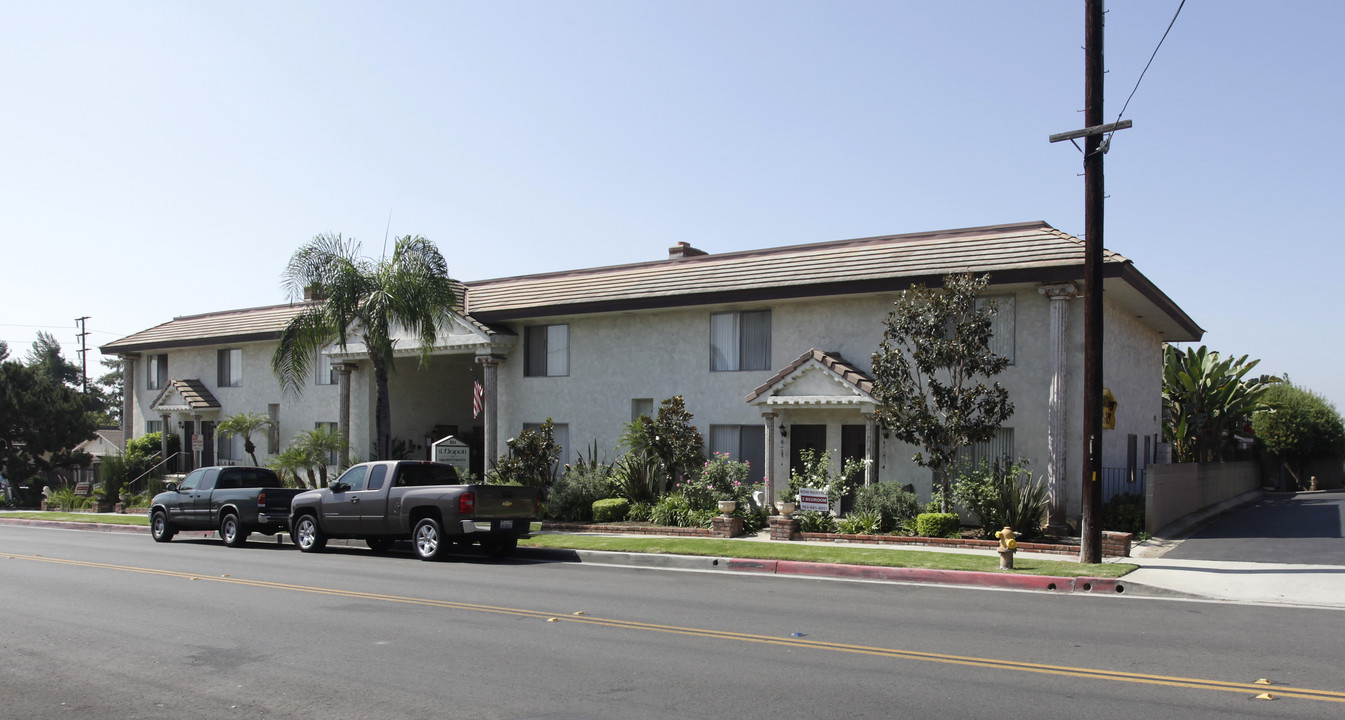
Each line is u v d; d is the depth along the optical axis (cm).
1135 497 1855
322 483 2895
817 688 714
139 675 782
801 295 2066
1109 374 2006
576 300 2434
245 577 1426
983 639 900
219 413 3481
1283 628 952
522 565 1605
